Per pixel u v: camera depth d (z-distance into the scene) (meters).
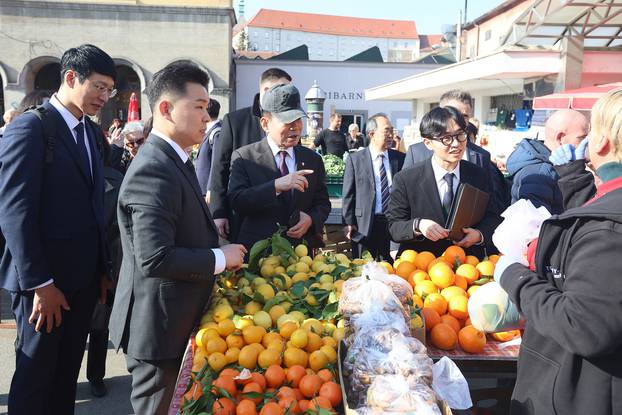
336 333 2.18
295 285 2.52
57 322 2.71
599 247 1.46
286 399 1.82
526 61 10.34
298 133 3.44
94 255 2.89
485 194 3.11
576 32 10.12
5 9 22.58
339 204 7.40
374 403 1.59
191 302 2.30
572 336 1.46
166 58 23.38
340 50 103.12
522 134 9.77
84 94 2.76
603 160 1.63
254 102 4.18
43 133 2.66
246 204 3.33
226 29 23.31
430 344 2.40
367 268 2.26
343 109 28.11
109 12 22.94
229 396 1.82
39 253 2.59
